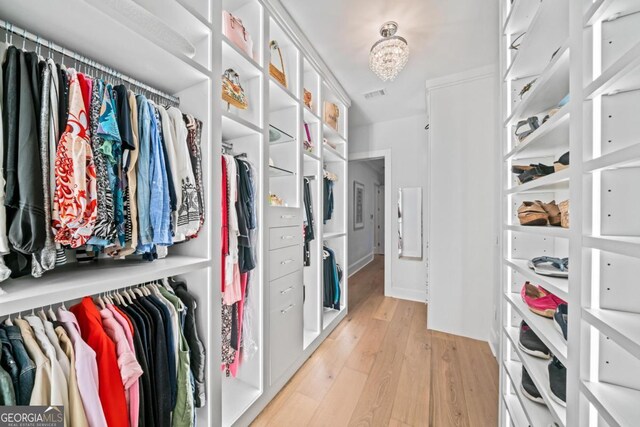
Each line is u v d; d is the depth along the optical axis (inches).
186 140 42.1
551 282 30.0
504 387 44.8
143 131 36.5
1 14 29.3
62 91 29.2
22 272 29.5
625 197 21.9
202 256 45.6
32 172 25.3
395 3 62.1
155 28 34.0
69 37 33.7
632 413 19.0
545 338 29.8
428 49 79.0
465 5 62.3
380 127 140.1
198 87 45.8
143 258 41.7
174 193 39.8
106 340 30.5
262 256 59.2
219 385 46.1
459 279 90.7
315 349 81.2
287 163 76.5
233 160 51.7
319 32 72.7
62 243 28.2
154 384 36.0
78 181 28.4
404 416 53.7
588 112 22.9
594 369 22.5
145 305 38.3
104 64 39.9
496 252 80.0
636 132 21.2
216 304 45.9
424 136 129.2
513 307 40.9
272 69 64.1
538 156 42.1
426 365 72.0
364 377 67.1
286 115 76.3
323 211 100.0
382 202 261.4
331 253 104.9
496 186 80.9
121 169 34.4
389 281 135.3
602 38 22.1
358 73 94.0
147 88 43.5
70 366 27.4
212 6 44.9
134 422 32.7
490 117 86.1
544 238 42.8
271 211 62.5
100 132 31.0
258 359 58.2
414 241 130.4
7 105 25.1
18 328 27.4
